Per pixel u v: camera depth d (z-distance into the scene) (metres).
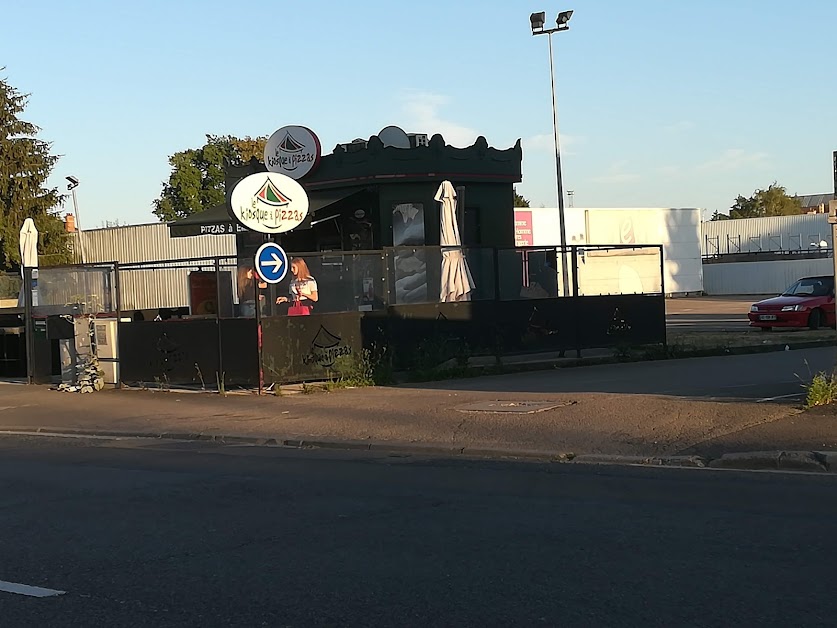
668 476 9.34
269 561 6.61
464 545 6.87
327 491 9.12
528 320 19.78
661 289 21.78
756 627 4.99
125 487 9.67
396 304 18.23
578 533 7.14
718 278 74.00
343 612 5.44
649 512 7.77
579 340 20.45
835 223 12.59
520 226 59.38
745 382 15.23
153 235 49.50
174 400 16.47
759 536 6.88
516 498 8.52
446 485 9.24
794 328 29.05
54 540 7.45
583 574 6.04
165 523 7.95
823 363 18.08
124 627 5.30
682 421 11.68
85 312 19.56
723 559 6.30
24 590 6.06
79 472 10.71
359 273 18.11
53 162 59.34
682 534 7.01
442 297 19.14
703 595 5.55
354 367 17.36
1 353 22.14
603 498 8.40
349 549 6.87
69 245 55.12
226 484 9.66
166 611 5.57
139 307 27.92
